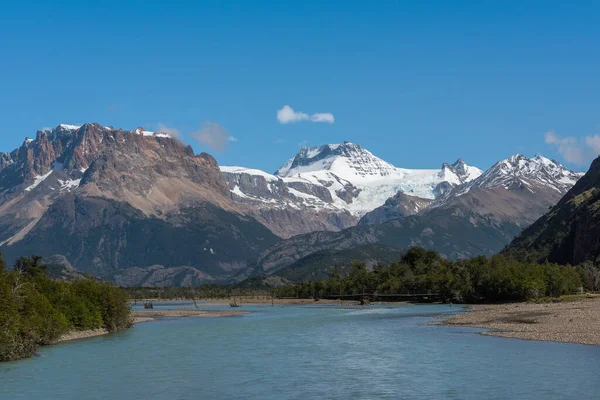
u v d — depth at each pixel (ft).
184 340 440.45
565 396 234.38
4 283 370.73
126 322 557.33
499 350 337.11
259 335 469.57
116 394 255.70
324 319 636.48
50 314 427.33
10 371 307.17
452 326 487.20
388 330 476.54
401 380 270.46
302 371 298.76
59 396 253.03
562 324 439.63
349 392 251.80
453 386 255.09
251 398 246.06
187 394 254.27
